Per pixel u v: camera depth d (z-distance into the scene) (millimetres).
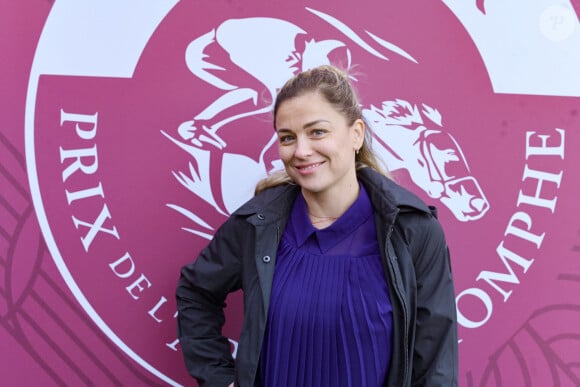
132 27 1681
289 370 1237
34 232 1688
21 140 1677
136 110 1690
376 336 1211
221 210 1717
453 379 1240
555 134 1755
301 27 1705
